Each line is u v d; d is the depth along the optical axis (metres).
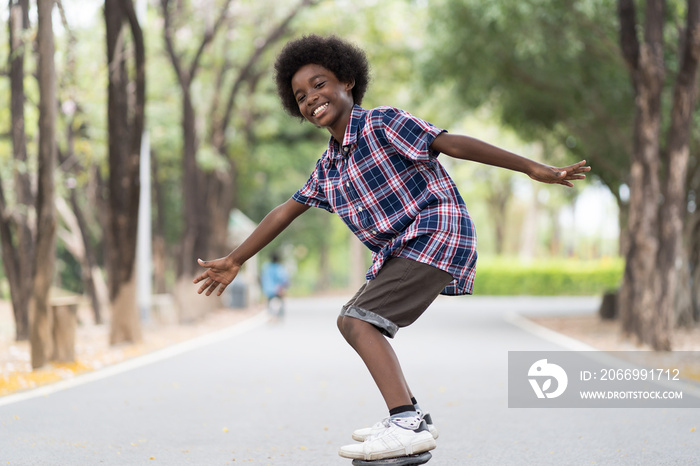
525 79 19.06
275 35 22.14
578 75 18.91
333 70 3.92
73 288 36.78
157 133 23.16
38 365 10.59
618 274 45.56
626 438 6.11
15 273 15.25
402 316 3.82
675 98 13.05
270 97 26.20
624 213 23.08
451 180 3.88
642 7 16.88
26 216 15.19
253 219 42.16
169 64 23.17
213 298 25.44
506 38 17.73
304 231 47.34
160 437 6.23
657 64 13.73
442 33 18.16
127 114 14.44
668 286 13.27
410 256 3.78
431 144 3.75
